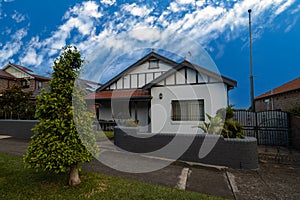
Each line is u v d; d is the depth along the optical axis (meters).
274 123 8.93
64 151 3.51
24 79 22.53
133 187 3.96
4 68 23.91
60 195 3.58
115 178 4.46
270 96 14.48
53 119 3.68
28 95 13.84
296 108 8.99
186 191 3.85
